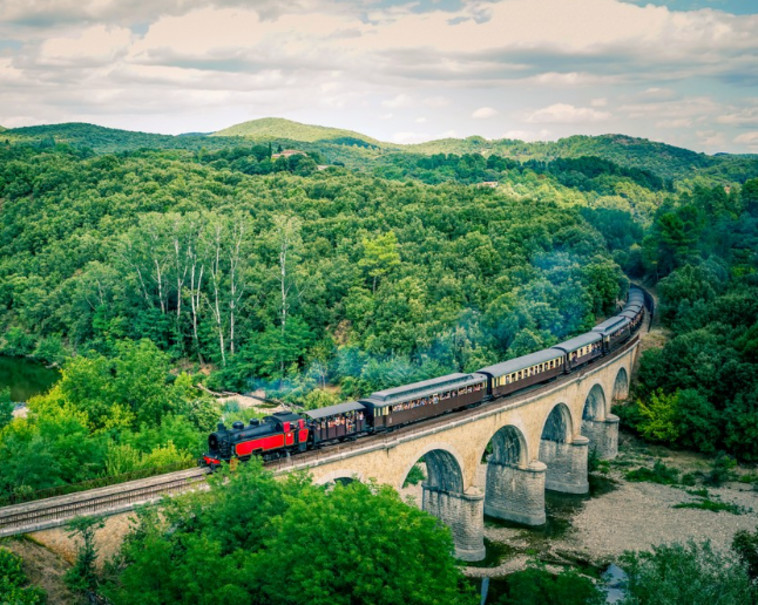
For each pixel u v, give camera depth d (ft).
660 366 378.53
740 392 347.56
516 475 276.21
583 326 409.28
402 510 146.41
